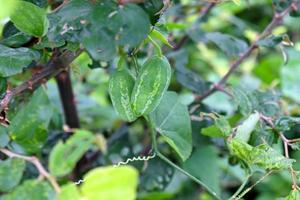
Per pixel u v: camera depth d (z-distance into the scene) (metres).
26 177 0.81
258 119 0.81
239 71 1.42
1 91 0.71
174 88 1.25
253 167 0.79
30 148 0.68
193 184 1.27
